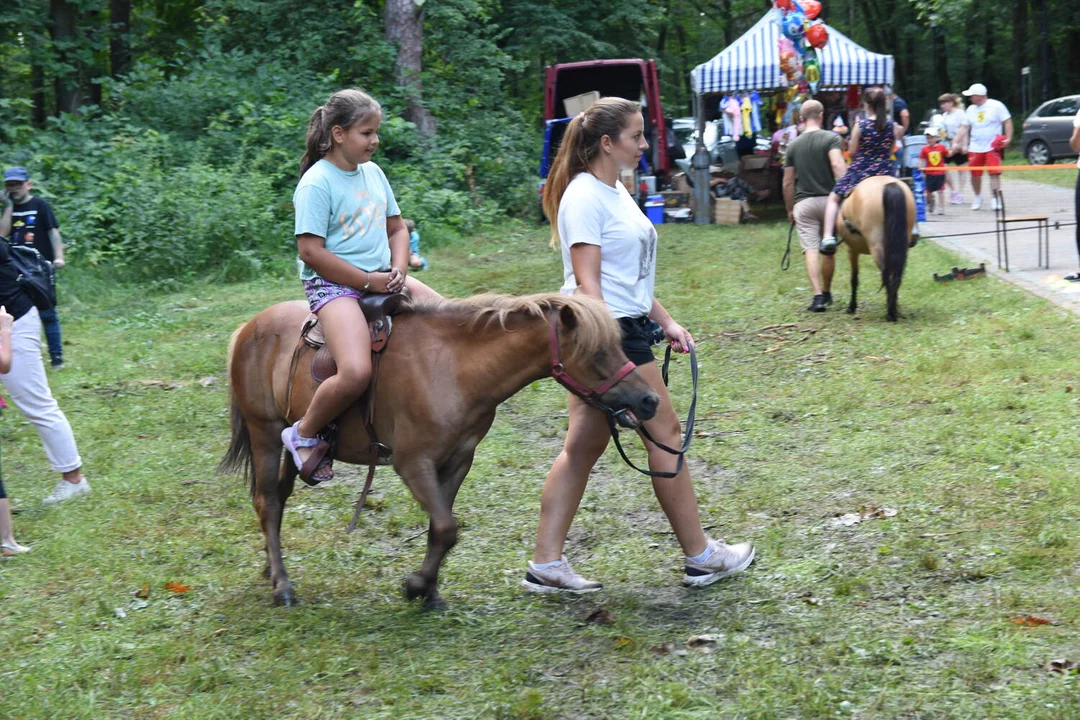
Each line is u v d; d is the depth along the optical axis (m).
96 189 16.17
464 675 3.89
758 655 3.87
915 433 6.50
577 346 3.93
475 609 4.51
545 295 4.09
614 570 4.89
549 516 4.61
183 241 15.44
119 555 5.41
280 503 4.89
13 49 22.98
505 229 19.91
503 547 5.30
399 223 4.61
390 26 21.64
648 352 4.41
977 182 18.11
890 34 46.34
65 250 15.00
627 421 4.01
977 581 4.36
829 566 4.67
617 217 4.31
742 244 16.28
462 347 4.19
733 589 4.55
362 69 21.94
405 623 4.38
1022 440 6.08
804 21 18.23
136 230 15.54
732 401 7.82
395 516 5.88
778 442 6.73
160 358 10.52
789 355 9.04
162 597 4.84
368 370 4.20
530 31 27.52
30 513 6.17
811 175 10.62
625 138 4.28
